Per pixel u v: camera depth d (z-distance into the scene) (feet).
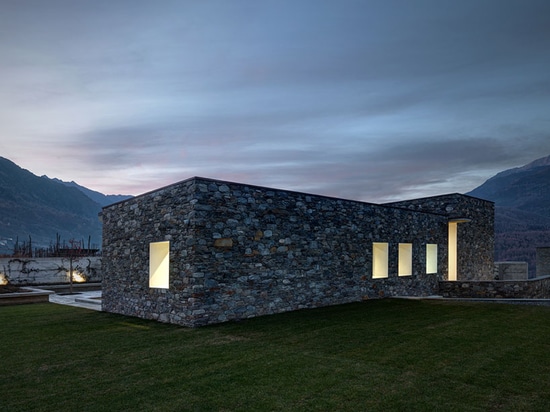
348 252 46.47
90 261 80.53
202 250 32.91
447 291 59.98
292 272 40.01
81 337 29.25
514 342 26.18
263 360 22.06
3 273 69.72
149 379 18.94
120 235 44.50
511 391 17.06
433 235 60.80
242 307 35.40
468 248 70.13
